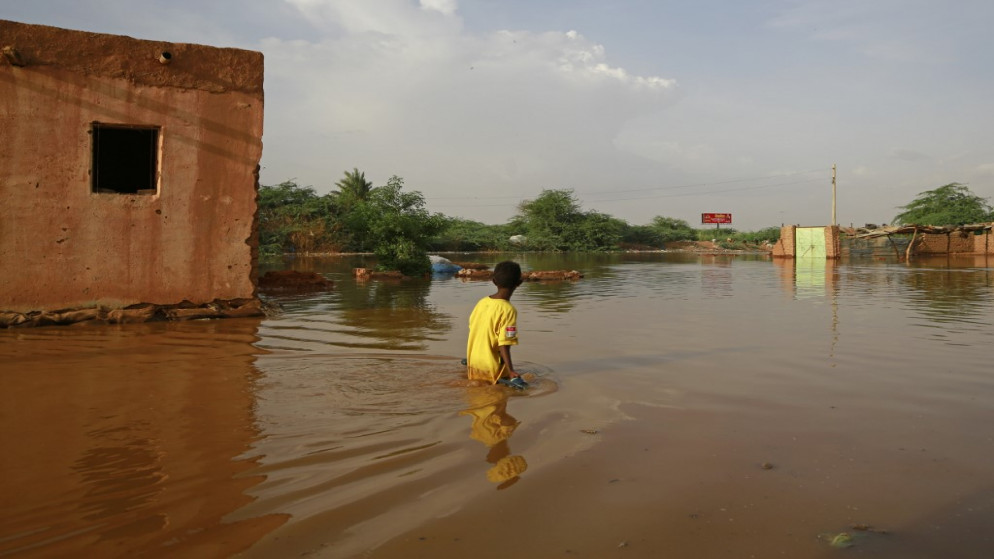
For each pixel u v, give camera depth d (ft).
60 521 8.09
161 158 29.84
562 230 211.00
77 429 12.15
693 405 14.08
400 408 13.75
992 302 37.50
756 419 12.93
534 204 214.07
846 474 9.81
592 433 11.94
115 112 28.96
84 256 28.63
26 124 27.53
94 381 16.49
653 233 254.68
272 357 20.07
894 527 8.00
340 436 11.71
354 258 126.21
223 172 31.09
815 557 7.22
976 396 14.89
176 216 30.19
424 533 7.77
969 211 185.06
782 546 7.48
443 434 11.84
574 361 19.54
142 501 8.73
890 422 12.71
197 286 30.71
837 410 13.65
